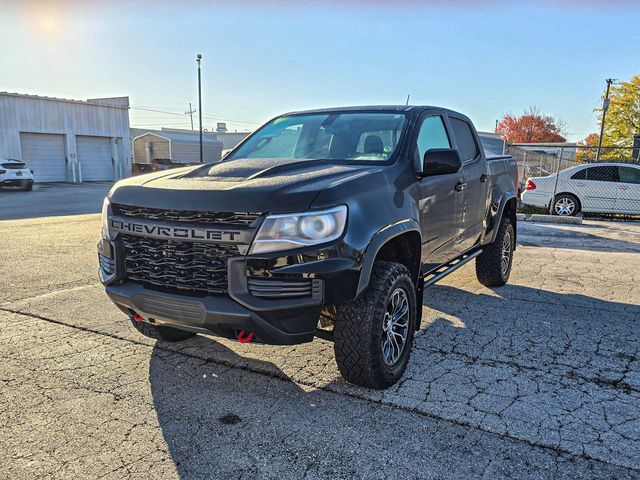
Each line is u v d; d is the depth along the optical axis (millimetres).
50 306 5133
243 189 2955
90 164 32094
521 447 2746
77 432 2867
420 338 4363
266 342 2973
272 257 2814
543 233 11188
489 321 4840
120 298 3279
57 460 2604
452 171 3697
